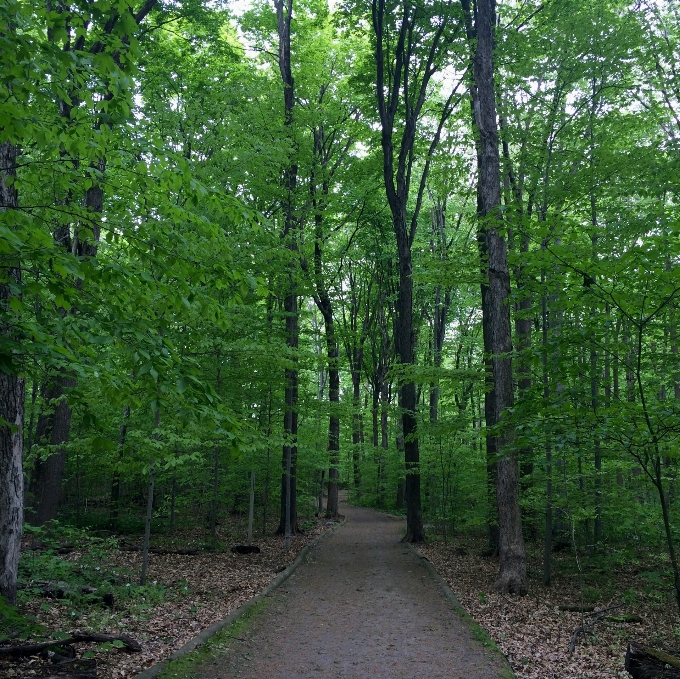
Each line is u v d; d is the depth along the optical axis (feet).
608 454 31.63
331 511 84.99
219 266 14.71
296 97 61.11
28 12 12.75
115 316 12.94
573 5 41.96
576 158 38.81
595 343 19.49
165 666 18.52
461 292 91.81
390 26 58.18
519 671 20.42
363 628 26.18
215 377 39.73
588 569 39.83
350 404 73.05
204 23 50.16
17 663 16.80
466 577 39.32
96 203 30.27
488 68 37.06
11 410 21.09
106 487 70.95
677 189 37.11
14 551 21.34
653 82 42.68
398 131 65.05
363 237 81.97
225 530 61.82
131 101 14.37
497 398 34.83
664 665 18.71
